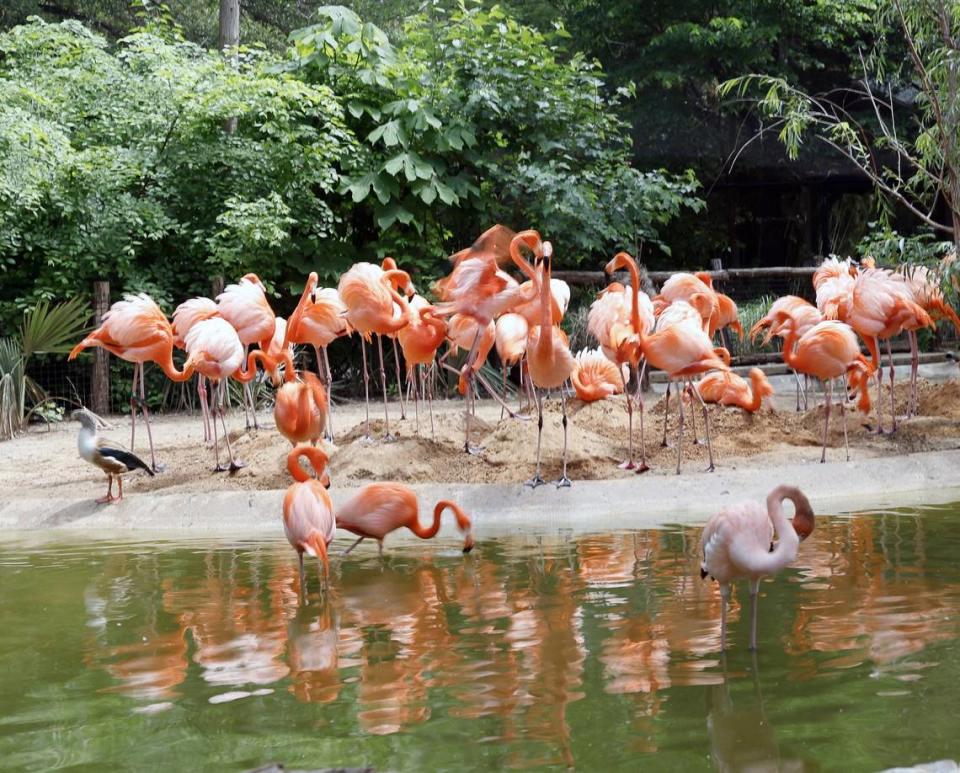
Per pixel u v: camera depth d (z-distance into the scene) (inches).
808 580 188.2
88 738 123.4
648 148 826.2
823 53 824.9
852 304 352.8
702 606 174.4
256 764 114.0
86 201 526.3
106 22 884.6
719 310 411.2
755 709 126.0
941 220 847.1
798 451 328.2
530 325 291.0
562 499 280.1
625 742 117.3
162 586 205.8
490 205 610.9
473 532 256.2
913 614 163.0
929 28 369.1
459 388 328.2
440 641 159.8
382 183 569.6
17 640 167.9
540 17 844.6
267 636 166.9
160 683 144.2
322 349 366.0
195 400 534.3
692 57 778.2
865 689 130.6
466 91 597.0
